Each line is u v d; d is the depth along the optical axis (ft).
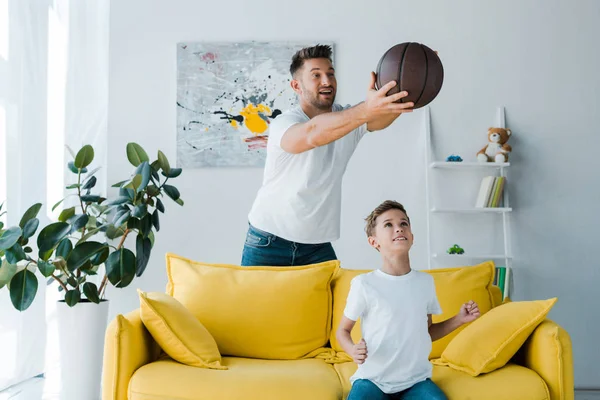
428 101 5.14
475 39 11.37
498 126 11.22
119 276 8.79
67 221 9.30
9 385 9.77
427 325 6.15
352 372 6.64
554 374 6.03
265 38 11.37
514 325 6.34
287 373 6.19
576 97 11.28
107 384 6.07
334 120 5.62
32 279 8.45
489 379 6.02
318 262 8.13
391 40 11.37
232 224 11.16
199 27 11.41
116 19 11.43
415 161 11.23
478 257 10.75
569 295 11.01
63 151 11.16
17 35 10.09
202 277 7.52
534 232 11.09
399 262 6.14
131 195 9.10
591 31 11.36
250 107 11.23
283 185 7.72
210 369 6.28
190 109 11.25
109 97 11.33
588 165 11.18
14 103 9.96
